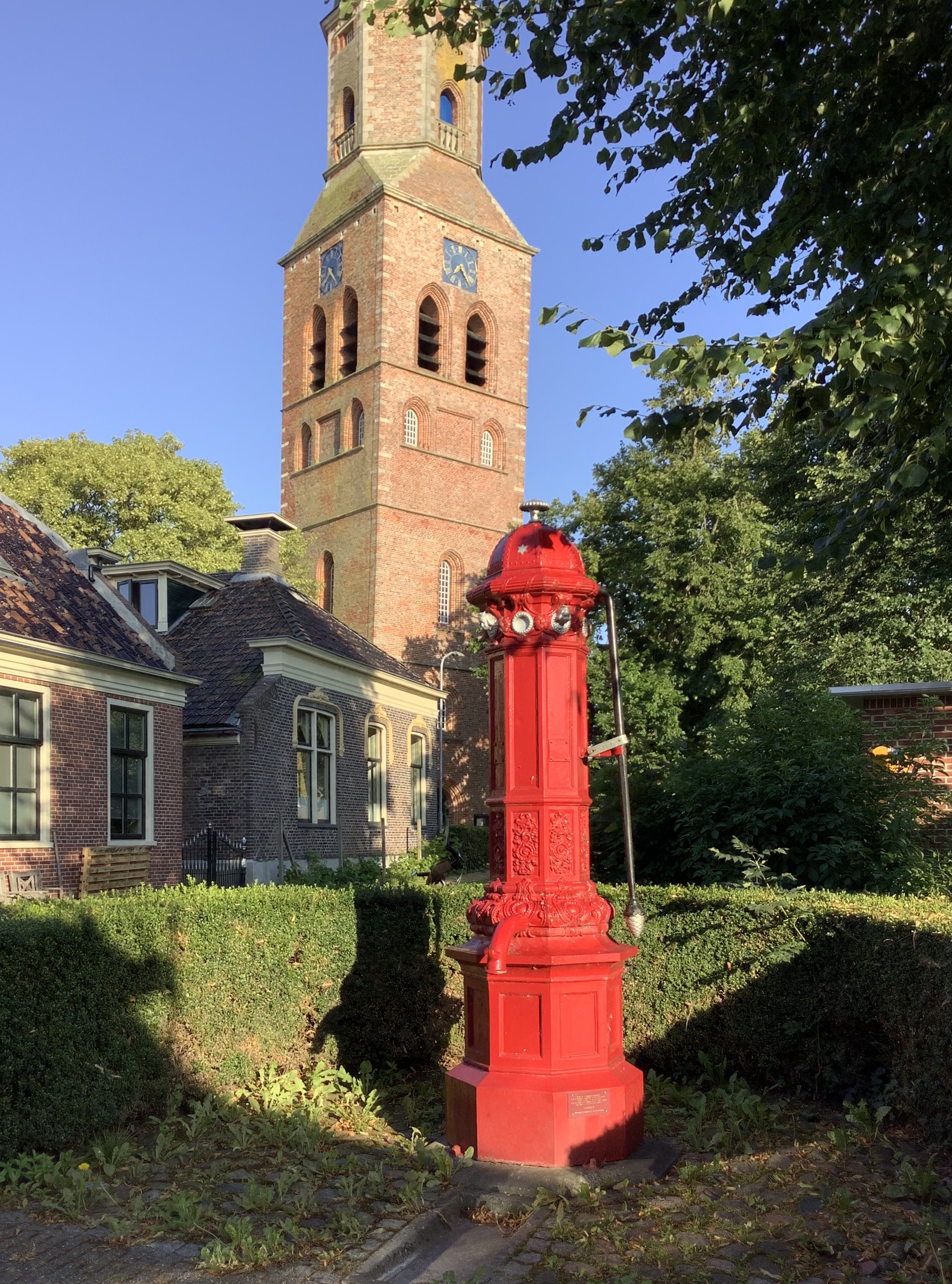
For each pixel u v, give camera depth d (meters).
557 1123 4.98
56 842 14.06
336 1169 4.96
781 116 6.30
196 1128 5.44
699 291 7.14
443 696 29.75
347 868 17.66
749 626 27.70
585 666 5.62
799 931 6.12
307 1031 6.67
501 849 5.49
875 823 8.44
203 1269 3.86
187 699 20.33
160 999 5.70
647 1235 4.26
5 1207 4.44
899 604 19.42
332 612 43.50
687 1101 6.09
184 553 36.69
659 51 6.25
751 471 23.55
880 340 4.64
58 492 35.81
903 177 6.05
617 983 5.44
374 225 42.41
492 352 45.72
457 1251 4.20
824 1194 4.55
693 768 9.03
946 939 4.85
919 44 6.28
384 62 44.97
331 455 44.97
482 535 44.16
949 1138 4.78
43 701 14.03
